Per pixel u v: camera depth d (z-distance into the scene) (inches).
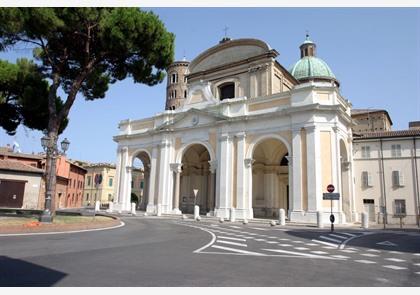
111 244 402.6
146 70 777.6
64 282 215.6
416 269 310.0
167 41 741.3
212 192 1216.2
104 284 213.5
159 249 374.3
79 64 776.9
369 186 1232.8
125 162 1503.4
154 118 1462.8
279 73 1374.3
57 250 340.2
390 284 243.3
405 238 625.9
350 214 1112.8
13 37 655.1
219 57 1493.6
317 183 957.8
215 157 1211.9
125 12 664.4
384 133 1273.4
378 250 442.0
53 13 613.9
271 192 1289.4
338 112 1003.3
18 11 594.2
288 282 237.0
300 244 482.0
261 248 421.7
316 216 934.4
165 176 1334.9
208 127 1253.1
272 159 1309.1
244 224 895.1
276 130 1079.0
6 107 827.4
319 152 981.8
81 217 741.9
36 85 800.9
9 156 1533.0
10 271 240.5
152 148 1416.1
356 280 252.8
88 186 2650.1
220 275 250.8
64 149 649.0
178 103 2412.6
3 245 359.9
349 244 502.6
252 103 1168.2
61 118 708.7
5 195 1280.8
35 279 220.5
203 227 741.9
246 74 1360.7
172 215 1237.1
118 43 670.5
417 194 1157.7
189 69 1587.1
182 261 302.8
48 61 750.5
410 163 1187.9
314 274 269.1
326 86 1024.2
